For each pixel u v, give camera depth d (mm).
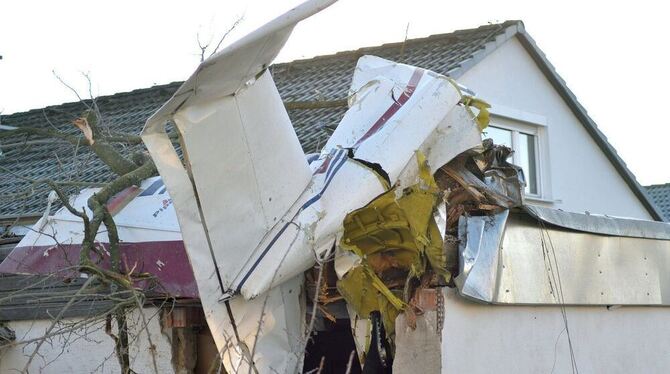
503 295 6109
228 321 5016
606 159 14172
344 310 6125
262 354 5133
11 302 7793
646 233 7539
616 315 7230
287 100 10930
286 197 5145
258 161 4945
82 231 6086
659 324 7645
